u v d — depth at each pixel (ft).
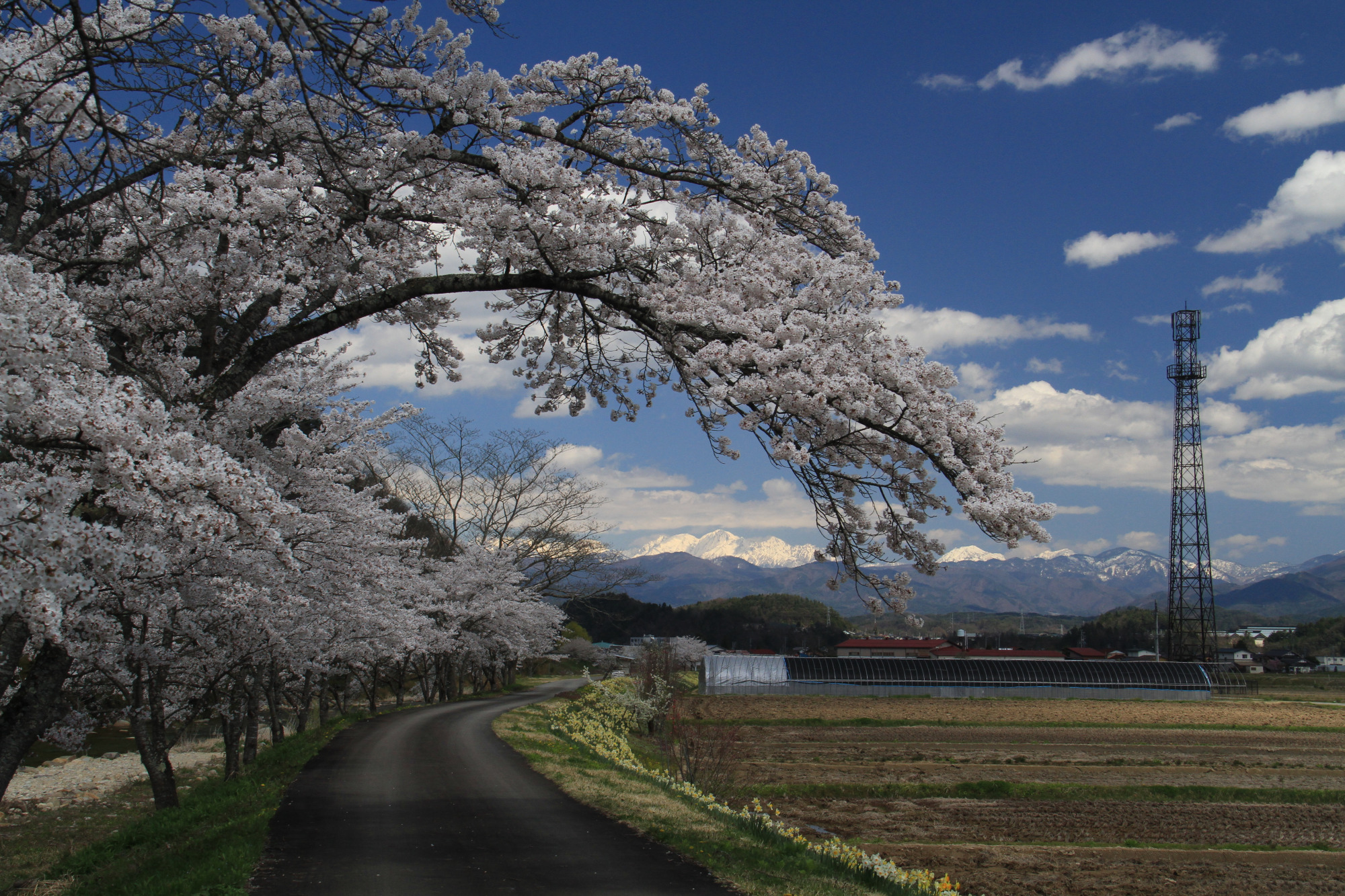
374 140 30.14
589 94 31.81
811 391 22.59
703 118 32.63
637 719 109.91
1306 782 81.87
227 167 28.17
